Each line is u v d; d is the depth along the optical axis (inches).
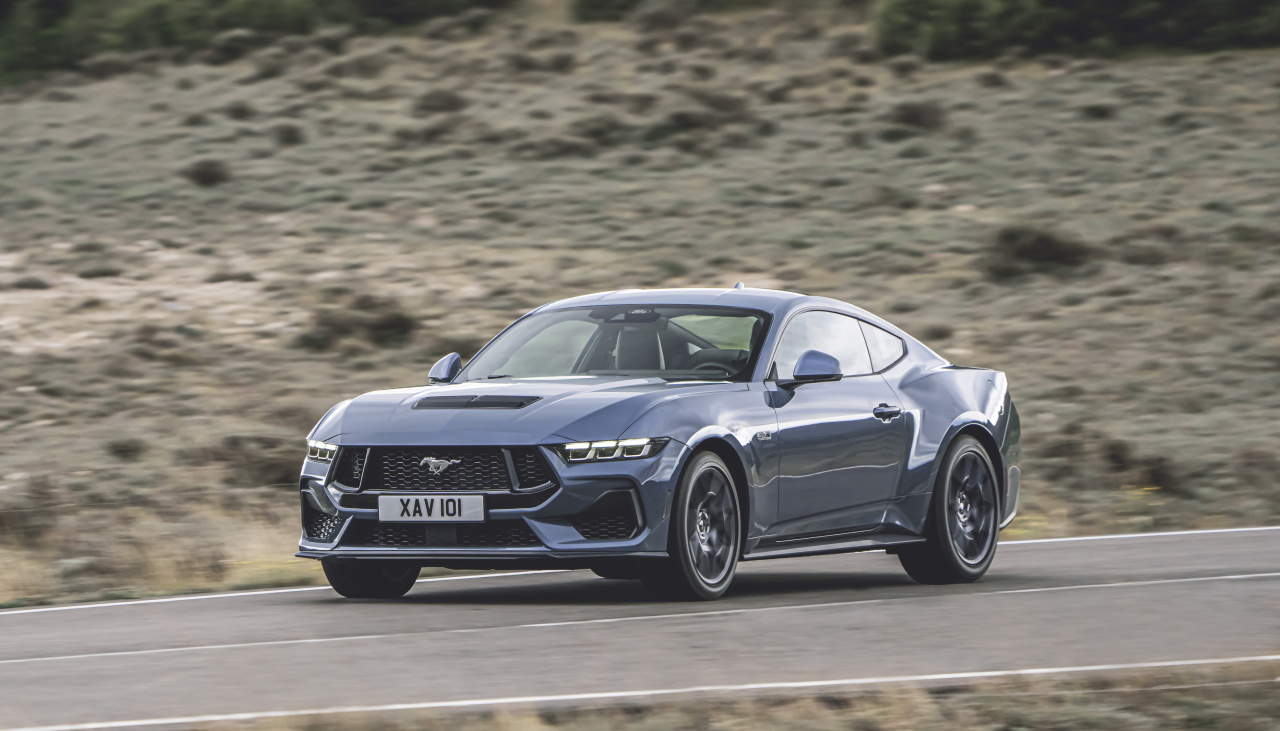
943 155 3786.9
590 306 1033.5
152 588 1111.6
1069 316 2783.0
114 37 4854.8
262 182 3715.6
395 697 602.2
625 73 4466.0
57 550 1326.3
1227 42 4461.1
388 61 4579.2
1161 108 4028.1
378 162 3836.1
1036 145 3836.1
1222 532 1375.5
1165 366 2507.4
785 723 537.3
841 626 784.9
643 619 813.9
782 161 3799.2
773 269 3070.9
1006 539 1441.9
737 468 918.4
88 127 4178.2
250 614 898.1
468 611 874.1
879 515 1007.6
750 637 749.9
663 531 865.5
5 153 3973.9
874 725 536.4
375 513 874.1
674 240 3260.3
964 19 4495.6
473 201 3555.6
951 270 3063.5
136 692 626.2
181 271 3061.0
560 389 901.8
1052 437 2046.0
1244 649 708.0
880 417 1009.5
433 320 2726.4
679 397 895.7
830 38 4658.0
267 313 2763.3
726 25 4805.6
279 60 4601.4
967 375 1111.6
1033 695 584.1
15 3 4926.2
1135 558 1169.4
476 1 5000.0
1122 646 721.0
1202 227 3280.0
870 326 1065.5
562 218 3430.1
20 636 837.8
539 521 848.9
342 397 2278.5
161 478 1782.7
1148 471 1817.2
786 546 951.0
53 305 2790.4
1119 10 4510.3
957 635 756.0
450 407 890.7
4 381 2315.5
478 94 4338.1
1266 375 2455.7
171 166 3838.6
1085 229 3277.6
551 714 554.6
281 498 1665.8
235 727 535.5
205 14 4933.6
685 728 534.0
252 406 2209.6
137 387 2303.2
